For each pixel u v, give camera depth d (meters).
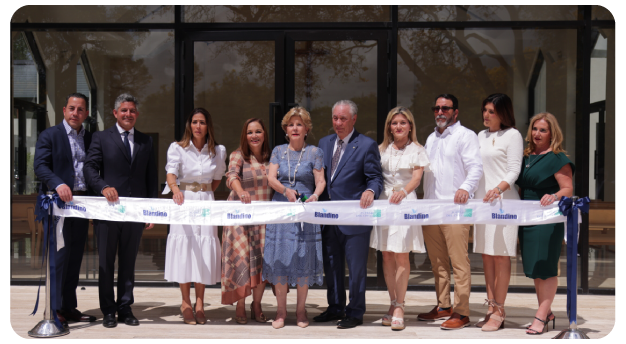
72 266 3.53
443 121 3.41
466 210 3.23
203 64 4.75
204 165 3.48
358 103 4.68
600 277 4.53
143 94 4.82
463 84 4.66
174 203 3.32
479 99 4.66
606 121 4.57
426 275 4.69
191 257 3.38
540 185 3.29
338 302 3.55
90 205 3.30
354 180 3.38
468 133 3.36
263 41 4.71
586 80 4.56
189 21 4.75
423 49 4.66
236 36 4.71
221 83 4.74
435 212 3.25
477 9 4.64
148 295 4.38
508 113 3.38
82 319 3.50
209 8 4.73
